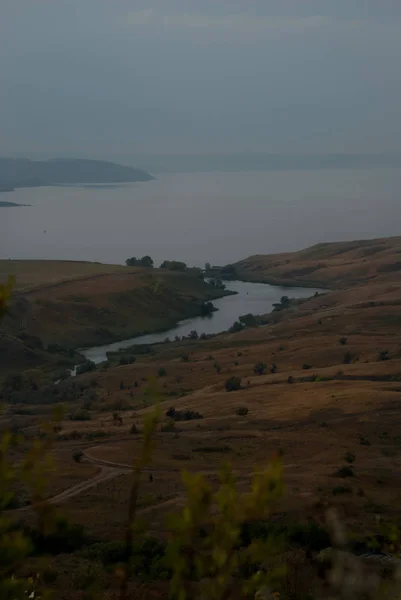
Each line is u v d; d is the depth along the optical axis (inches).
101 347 4736.7
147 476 1380.4
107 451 1638.8
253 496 116.1
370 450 1676.9
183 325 5492.1
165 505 1029.2
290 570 454.9
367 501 1090.7
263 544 120.2
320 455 1609.3
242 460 1577.3
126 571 138.1
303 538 721.6
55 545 767.1
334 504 1042.7
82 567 668.7
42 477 120.1
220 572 115.9
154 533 724.0
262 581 120.3
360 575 196.7
